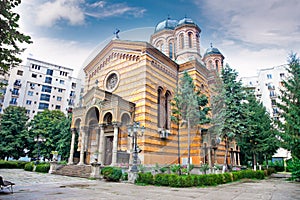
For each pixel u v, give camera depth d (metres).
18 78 41.91
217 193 8.68
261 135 19.94
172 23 24.58
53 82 45.19
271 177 20.38
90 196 7.15
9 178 12.76
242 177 15.75
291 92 15.88
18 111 28.39
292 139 14.55
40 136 25.86
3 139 26.41
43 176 14.38
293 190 10.08
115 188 9.33
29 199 6.43
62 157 23.42
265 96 45.09
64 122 26.31
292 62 16.84
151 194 7.91
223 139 16.28
